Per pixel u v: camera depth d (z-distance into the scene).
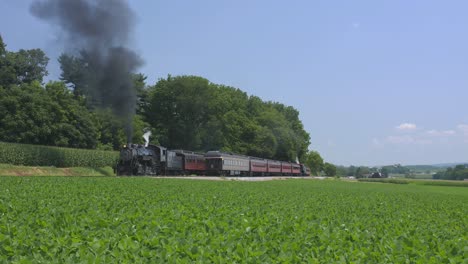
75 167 59.56
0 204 14.66
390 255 9.49
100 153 66.50
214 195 25.09
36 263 7.63
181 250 8.88
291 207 20.27
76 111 73.25
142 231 10.54
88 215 13.06
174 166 59.38
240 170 76.00
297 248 9.58
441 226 15.88
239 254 8.81
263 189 36.47
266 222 13.76
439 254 9.74
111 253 8.37
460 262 9.15
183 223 12.06
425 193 49.12
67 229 10.61
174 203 18.97
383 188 60.53
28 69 89.56
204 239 10.00
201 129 101.50
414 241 10.77
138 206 16.58
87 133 74.12
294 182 64.31
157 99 99.19
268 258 8.71
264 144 113.81
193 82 98.00
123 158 50.94
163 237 9.90
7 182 27.12
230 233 11.12
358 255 9.24
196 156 66.31
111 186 28.39
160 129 97.19
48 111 67.75
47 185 26.03
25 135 63.03
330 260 8.79
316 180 85.38
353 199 29.89
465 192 62.00
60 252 8.52
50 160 57.78
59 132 68.88
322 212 18.75
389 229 13.58
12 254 8.25
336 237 11.18
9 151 52.59
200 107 99.44
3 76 78.81
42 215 12.79
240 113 115.06
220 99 102.56
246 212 16.42
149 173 52.91
